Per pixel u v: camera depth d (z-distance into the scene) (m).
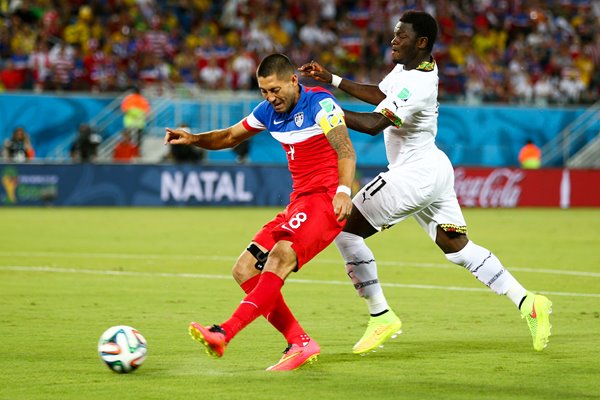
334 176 22.72
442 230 26.34
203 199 88.88
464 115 101.19
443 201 26.23
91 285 37.88
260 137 97.69
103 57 98.75
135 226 66.62
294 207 22.67
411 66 25.45
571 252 52.88
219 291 36.53
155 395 19.31
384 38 113.88
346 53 110.88
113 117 93.62
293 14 114.62
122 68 100.06
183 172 88.31
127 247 53.09
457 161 101.25
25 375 21.28
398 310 32.34
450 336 27.28
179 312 31.19
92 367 22.25
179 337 26.58
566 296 36.00
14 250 50.84
